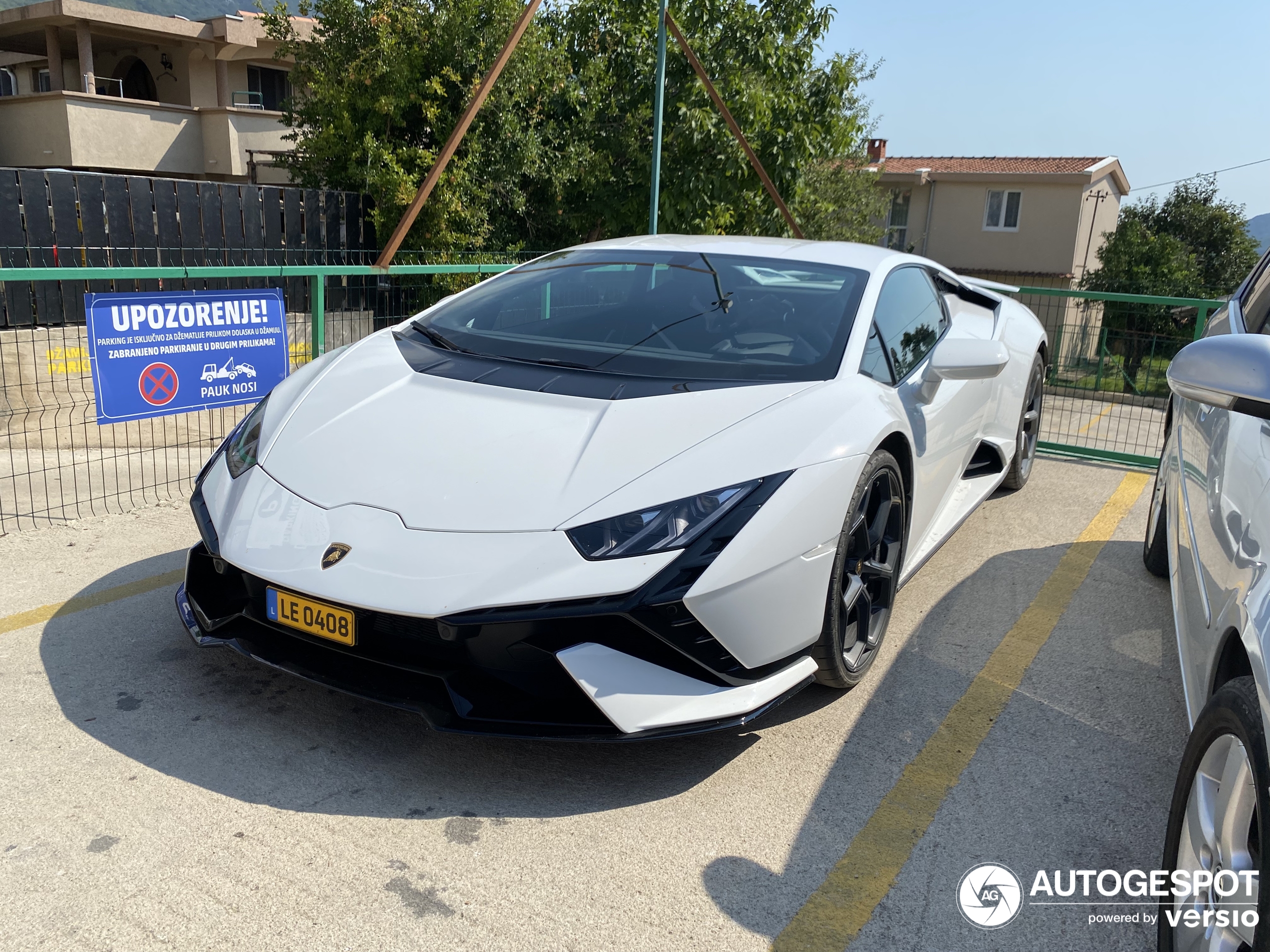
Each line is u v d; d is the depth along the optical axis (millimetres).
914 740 2543
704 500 2189
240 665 2750
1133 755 2512
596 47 11141
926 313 3604
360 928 1756
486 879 1913
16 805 2062
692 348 2830
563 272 3395
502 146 9727
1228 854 1469
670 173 10633
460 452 2350
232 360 4301
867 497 2605
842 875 1987
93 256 7238
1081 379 6695
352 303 5738
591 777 2305
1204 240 28328
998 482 4371
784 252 3418
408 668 2137
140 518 4020
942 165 28188
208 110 13523
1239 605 1607
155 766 2238
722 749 2459
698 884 1936
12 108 12727
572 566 2061
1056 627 3346
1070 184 25469
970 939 1819
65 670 2670
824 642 2486
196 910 1781
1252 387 1498
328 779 2229
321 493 2314
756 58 11117
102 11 13438
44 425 5164
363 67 9102
